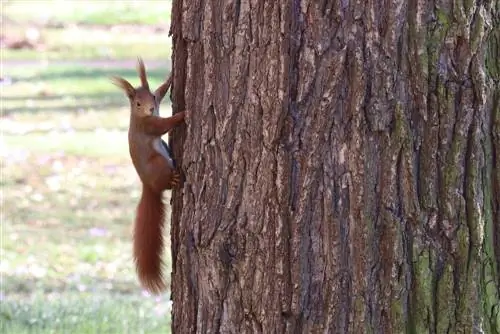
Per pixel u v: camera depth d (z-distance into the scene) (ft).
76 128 103.09
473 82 21.50
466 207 21.76
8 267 56.90
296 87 21.50
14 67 144.56
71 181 80.18
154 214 25.25
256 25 21.77
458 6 21.35
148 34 183.73
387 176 21.47
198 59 22.85
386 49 21.20
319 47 21.29
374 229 21.58
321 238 21.68
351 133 21.35
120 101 119.96
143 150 24.58
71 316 45.60
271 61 21.57
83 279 55.11
